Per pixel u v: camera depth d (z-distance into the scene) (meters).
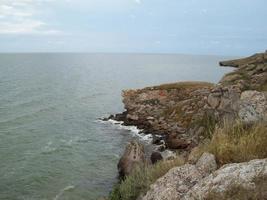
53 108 80.25
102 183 35.03
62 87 123.38
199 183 7.70
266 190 6.35
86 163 41.62
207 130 25.55
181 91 61.88
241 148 8.74
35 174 37.25
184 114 53.75
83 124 64.50
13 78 142.75
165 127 56.00
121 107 85.94
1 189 33.12
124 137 55.22
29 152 45.56
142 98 63.12
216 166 8.59
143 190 10.41
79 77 168.62
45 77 157.50
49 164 40.88
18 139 51.84
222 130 10.61
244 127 10.62
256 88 36.09
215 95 27.45
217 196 6.80
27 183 34.75
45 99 93.00
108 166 40.56
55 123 64.44
